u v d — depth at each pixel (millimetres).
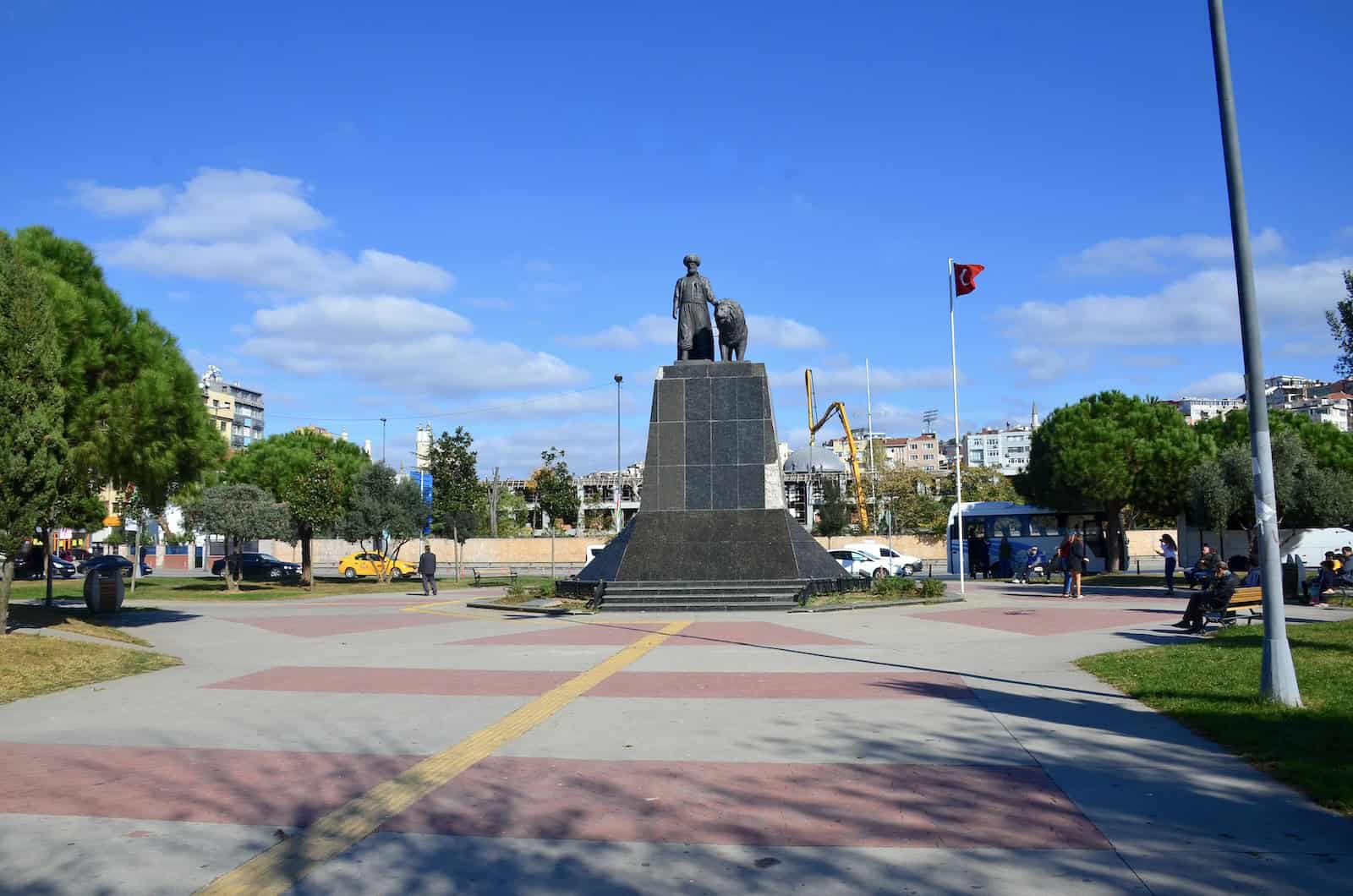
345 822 6543
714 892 5254
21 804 7000
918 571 43875
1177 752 8336
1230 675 11695
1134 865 5578
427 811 6777
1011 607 24203
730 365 26891
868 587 27281
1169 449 39062
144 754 8641
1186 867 5523
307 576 43844
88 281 19828
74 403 18656
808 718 10031
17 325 15445
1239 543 39781
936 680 12484
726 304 27734
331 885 5375
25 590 37906
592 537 74750
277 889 5309
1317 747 7996
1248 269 10320
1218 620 17750
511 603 26484
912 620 20906
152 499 21859
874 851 5898
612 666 14117
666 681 12586
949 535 44844
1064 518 43125
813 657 15031
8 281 15617
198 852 5918
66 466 16094
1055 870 5520
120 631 19297
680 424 26781
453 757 8422
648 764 8102
